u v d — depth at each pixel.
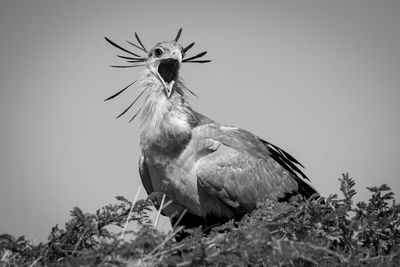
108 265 8.22
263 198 12.99
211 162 12.66
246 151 13.16
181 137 12.54
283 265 8.80
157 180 12.91
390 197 10.41
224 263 8.59
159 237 8.52
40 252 9.15
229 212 13.01
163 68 13.38
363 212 10.50
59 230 9.56
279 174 13.39
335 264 8.76
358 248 9.49
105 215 9.73
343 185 10.36
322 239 9.20
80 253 8.91
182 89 13.12
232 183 12.71
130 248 8.29
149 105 12.84
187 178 12.64
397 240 10.12
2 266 9.12
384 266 9.02
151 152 12.72
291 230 9.52
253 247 8.20
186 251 8.91
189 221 13.27
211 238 8.95
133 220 9.84
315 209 9.73
